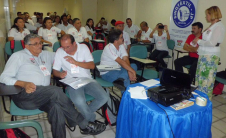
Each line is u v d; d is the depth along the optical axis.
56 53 1.98
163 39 4.12
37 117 2.28
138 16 5.71
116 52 2.36
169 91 1.42
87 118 1.85
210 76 2.59
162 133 1.26
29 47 1.77
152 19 5.08
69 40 1.81
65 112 1.67
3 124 1.23
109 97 2.04
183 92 1.47
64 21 6.07
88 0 8.82
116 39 2.28
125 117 1.59
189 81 1.43
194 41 2.68
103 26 7.52
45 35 4.12
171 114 1.27
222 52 3.20
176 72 1.51
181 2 4.03
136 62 2.86
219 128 2.16
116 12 7.00
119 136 1.64
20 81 1.60
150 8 5.11
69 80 1.89
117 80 2.23
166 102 1.33
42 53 1.94
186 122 1.28
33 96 1.59
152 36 4.38
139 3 5.59
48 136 1.92
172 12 4.30
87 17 9.04
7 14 4.65
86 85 1.93
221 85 3.03
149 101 1.44
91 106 1.90
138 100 1.45
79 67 1.99
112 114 2.07
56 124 1.60
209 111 1.41
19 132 1.36
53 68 1.96
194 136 1.35
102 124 1.94
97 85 1.94
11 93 1.43
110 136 1.96
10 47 2.82
